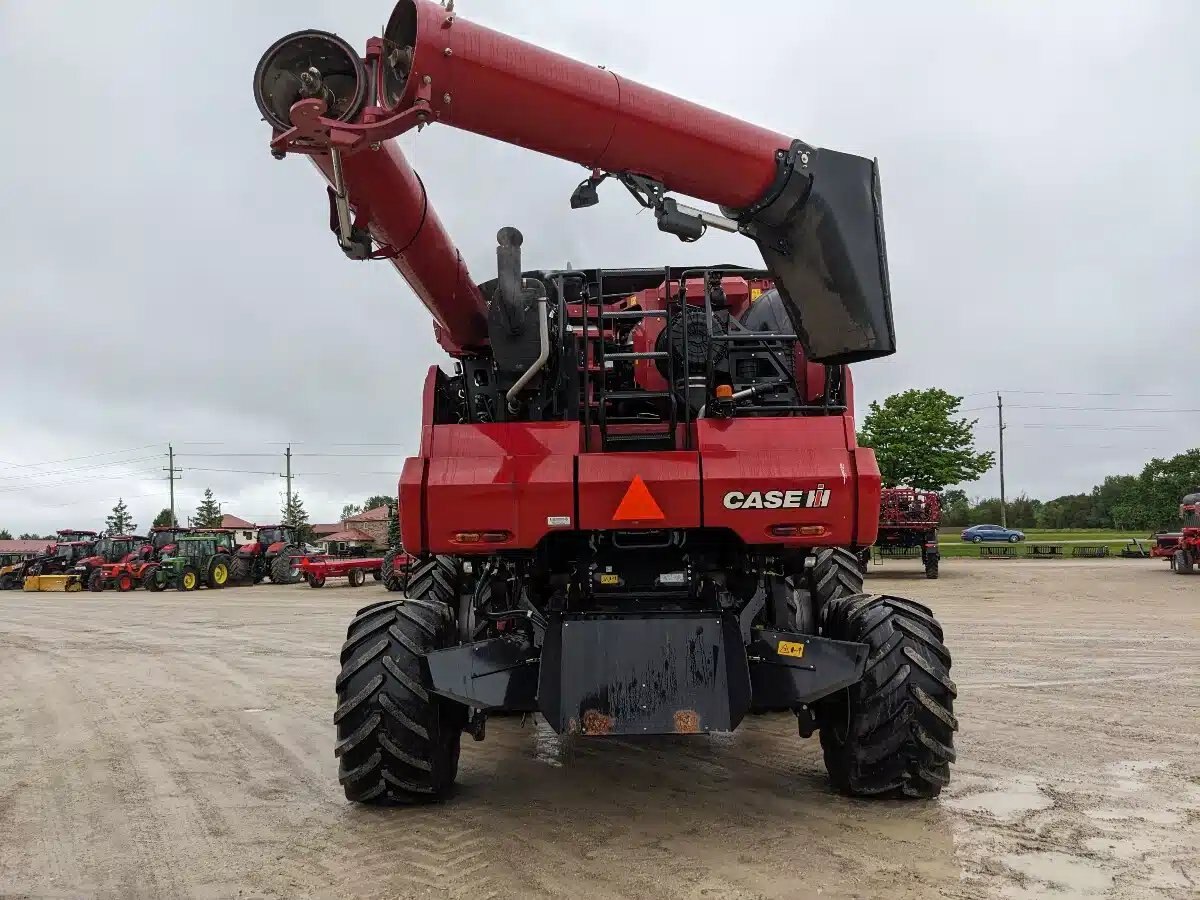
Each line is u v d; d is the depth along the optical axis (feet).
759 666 12.01
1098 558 106.11
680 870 10.46
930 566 72.54
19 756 18.02
